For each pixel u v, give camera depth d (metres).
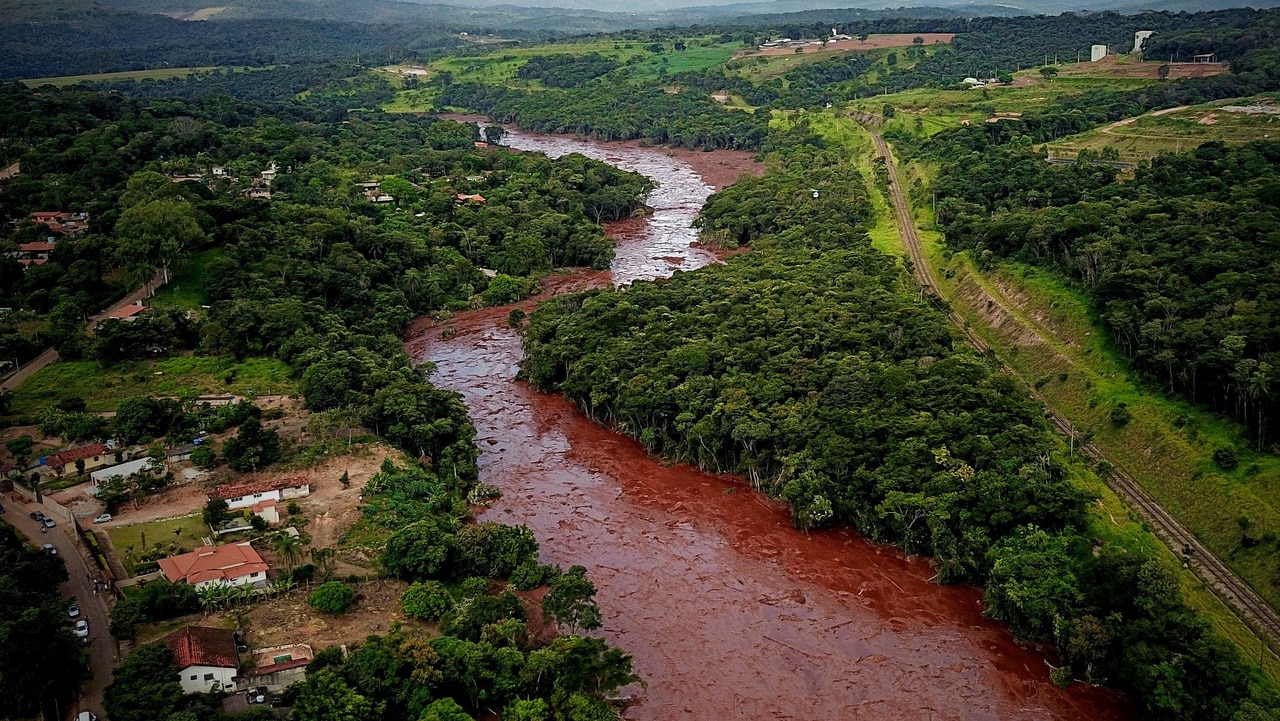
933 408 115.00
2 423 121.50
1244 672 74.25
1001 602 90.56
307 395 133.12
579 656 79.50
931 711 80.00
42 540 96.62
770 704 81.19
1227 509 96.81
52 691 72.62
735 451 122.06
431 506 108.75
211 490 108.75
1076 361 132.12
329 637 84.12
